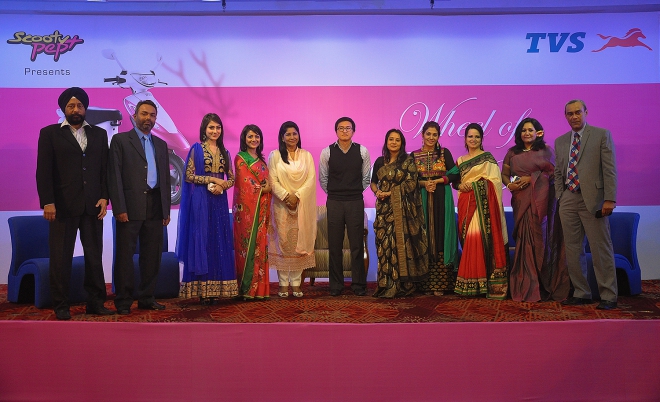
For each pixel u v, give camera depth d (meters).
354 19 6.15
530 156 4.68
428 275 4.95
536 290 4.52
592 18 6.11
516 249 4.66
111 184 4.07
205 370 3.28
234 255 4.66
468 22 6.14
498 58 6.14
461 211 4.86
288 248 4.79
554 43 6.13
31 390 3.29
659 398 3.25
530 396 3.27
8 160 6.03
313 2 6.04
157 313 4.07
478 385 3.27
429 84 6.17
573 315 3.91
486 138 6.16
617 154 6.09
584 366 3.26
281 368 3.28
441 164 5.01
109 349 3.29
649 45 6.11
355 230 4.97
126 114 6.12
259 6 6.04
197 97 6.15
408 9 6.03
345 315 3.91
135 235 4.15
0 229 6.03
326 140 6.19
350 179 5.00
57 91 6.09
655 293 5.04
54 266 3.86
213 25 6.15
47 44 6.08
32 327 3.29
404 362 3.27
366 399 3.27
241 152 4.75
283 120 6.18
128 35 6.13
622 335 3.26
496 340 3.27
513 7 6.00
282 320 3.74
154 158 4.25
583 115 4.29
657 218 6.07
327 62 6.18
